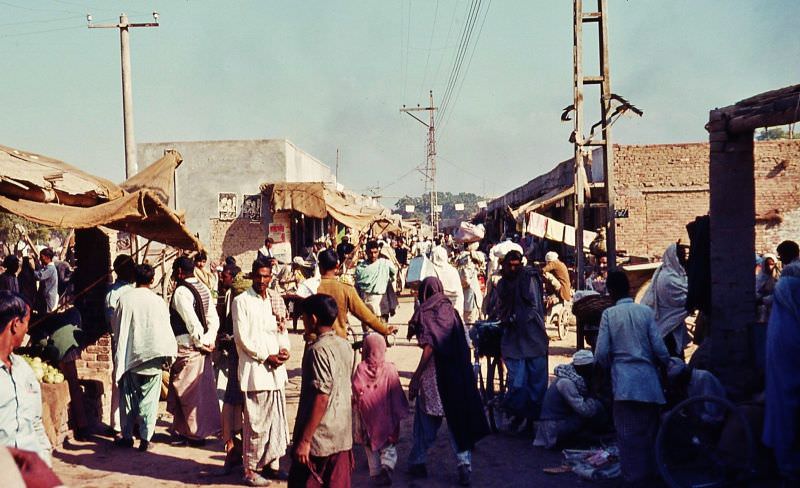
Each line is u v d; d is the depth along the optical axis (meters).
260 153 27.94
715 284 7.57
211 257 27.67
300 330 16.78
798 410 5.25
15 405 3.98
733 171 7.52
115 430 7.91
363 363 6.57
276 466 6.64
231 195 27.80
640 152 22.73
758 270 12.09
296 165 29.97
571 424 7.48
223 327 7.98
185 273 7.91
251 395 6.48
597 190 23.78
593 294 9.49
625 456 6.16
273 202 26.23
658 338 6.11
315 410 4.59
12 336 4.02
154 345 7.43
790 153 22.23
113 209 6.82
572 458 7.01
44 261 15.39
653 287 8.99
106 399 8.77
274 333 6.61
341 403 4.74
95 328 9.14
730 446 5.92
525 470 6.82
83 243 9.20
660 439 5.95
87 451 7.53
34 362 7.54
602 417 7.48
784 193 22.28
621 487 6.21
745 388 7.29
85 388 8.42
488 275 15.38
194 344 7.79
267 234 27.34
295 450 4.61
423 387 6.62
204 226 27.83
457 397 6.43
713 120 7.58
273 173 27.95
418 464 6.68
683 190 22.58
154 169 9.80
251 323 6.44
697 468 6.24
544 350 7.84
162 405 9.83
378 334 6.69
